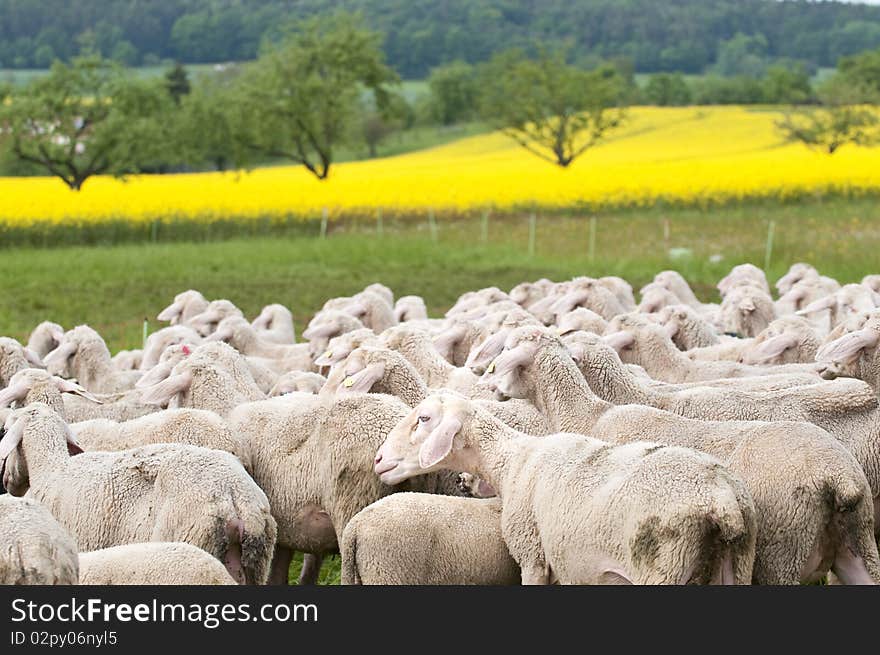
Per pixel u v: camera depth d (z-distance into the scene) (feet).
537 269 152.87
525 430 41.93
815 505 34.65
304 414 43.16
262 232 206.39
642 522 32.17
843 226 181.16
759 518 35.14
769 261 148.97
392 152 496.23
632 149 352.28
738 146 341.82
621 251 166.61
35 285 143.74
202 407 46.60
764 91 513.86
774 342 56.59
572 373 42.11
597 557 33.47
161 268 159.94
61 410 45.73
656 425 38.99
